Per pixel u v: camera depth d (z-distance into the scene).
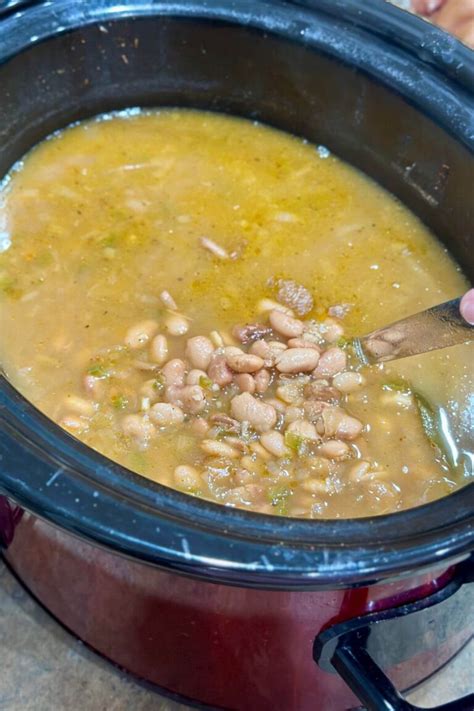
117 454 0.51
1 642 0.53
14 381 0.53
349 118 0.60
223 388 0.53
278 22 0.59
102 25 0.59
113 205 0.60
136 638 0.50
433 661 0.52
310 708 0.52
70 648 0.53
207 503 0.43
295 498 0.50
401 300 0.57
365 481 0.51
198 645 0.49
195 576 0.41
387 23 0.57
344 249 0.59
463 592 0.47
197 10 0.59
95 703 0.52
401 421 0.53
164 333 0.55
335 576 0.41
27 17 0.57
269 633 0.47
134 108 0.63
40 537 0.48
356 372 0.54
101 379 0.53
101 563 0.46
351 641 0.46
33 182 0.60
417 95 0.57
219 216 0.60
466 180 0.56
